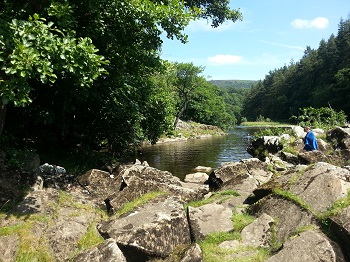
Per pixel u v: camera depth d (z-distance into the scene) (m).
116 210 6.93
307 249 4.94
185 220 6.16
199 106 65.81
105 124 14.34
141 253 5.40
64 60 6.48
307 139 12.00
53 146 13.18
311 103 87.31
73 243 5.68
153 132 17.20
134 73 12.23
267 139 14.83
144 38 11.16
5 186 6.83
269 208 6.45
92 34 9.83
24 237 5.41
